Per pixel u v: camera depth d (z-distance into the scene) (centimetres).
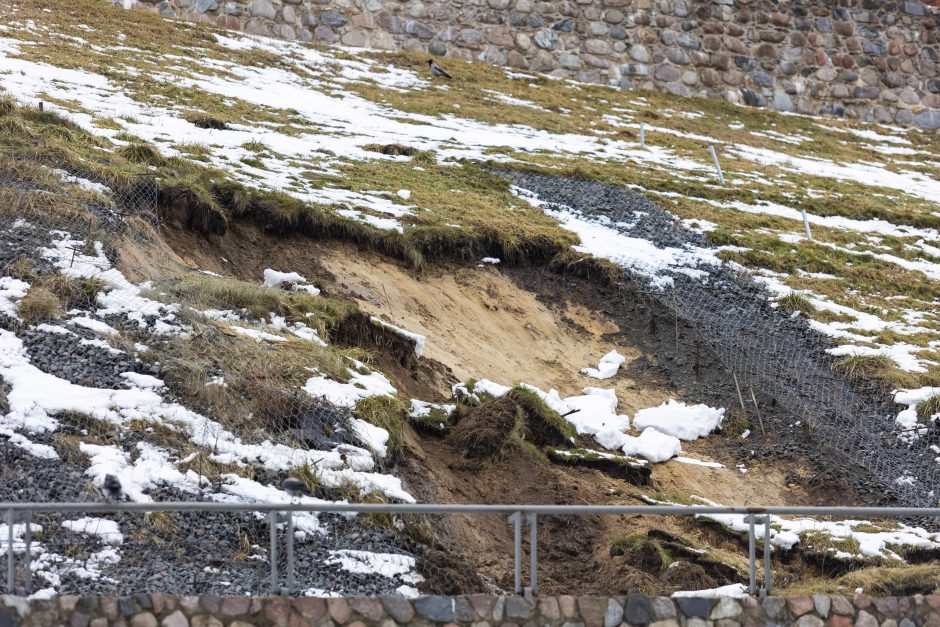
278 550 2023
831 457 3028
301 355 2586
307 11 6550
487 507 1862
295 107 5109
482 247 3638
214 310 2711
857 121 7356
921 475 2998
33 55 4912
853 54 7475
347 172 4069
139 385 2317
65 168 3045
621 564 2278
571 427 2888
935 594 2120
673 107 6756
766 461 3025
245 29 6412
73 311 2512
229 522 2052
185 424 2247
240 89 5238
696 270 3850
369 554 2073
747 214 4609
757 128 6750
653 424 3088
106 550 1906
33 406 2177
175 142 3850
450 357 3134
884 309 3906
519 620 1853
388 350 2934
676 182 4831
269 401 2367
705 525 2530
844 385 3331
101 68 4975
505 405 2712
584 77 6919
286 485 1775
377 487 2256
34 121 3472
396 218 3625
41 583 1784
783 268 4041
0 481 1991
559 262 3669
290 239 3344
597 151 5284
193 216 3161
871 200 5284
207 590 1859
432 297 3372
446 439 2648
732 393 3256
